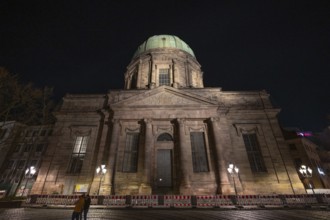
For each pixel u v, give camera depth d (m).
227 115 25.05
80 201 9.91
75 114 25.52
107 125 24.36
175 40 36.66
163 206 15.63
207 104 24.27
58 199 16.83
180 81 30.84
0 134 34.28
